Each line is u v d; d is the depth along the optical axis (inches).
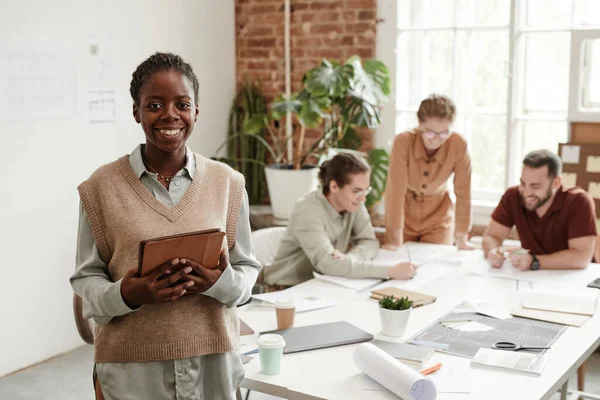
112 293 63.1
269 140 207.2
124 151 173.3
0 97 143.3
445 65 187.0
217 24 201.6
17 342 152.9
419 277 120.0
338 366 82.0
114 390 66.5
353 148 194.5
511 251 129.3
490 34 180.5
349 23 192.5
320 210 127.0
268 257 136.3
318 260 122.4
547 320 97.5
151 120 65.3
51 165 155.6
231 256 72.8
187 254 63.0
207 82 199.8
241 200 72.5
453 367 81.4
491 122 183.5
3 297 149.0
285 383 77.2
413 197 149.9
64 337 163.5
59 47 154.3
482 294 110.2
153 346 65.8
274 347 78.8
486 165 186.1
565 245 130.6
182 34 189.2
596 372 148.6
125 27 170.7
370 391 75.1
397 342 88.8
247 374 79.6
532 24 175.8
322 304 105.3
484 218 182.5
